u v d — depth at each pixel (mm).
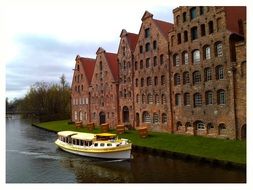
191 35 48344
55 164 38219
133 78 61656
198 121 47469
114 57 72875
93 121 75062
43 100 114625
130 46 62781
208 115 45281
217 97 43906
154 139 47188
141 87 59344
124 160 38500
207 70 45844
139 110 59844
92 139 42469
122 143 39781
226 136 42281
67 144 46188
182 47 49875
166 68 52969
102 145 41094
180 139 44906
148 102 57625
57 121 96875
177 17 51094
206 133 45531
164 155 39656
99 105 72625
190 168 32656
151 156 40062
